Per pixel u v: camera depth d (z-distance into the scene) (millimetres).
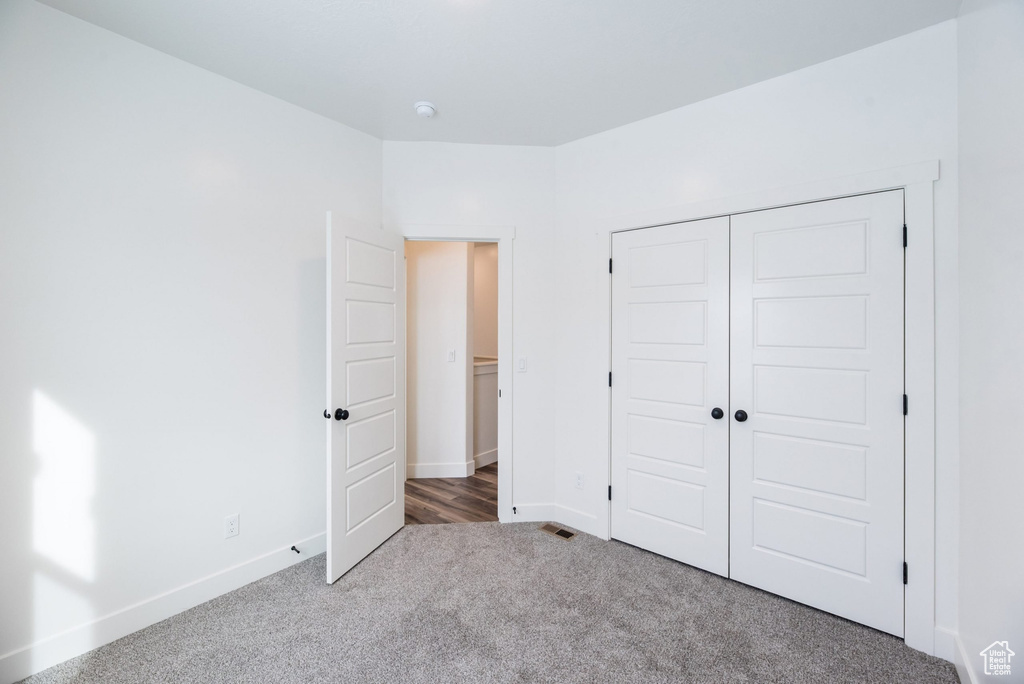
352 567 2365
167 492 1962
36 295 1638
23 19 1603
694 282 2357
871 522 1880
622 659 1685
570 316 2861
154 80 1915
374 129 2701
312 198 2486
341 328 2270
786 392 2088
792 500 2076
